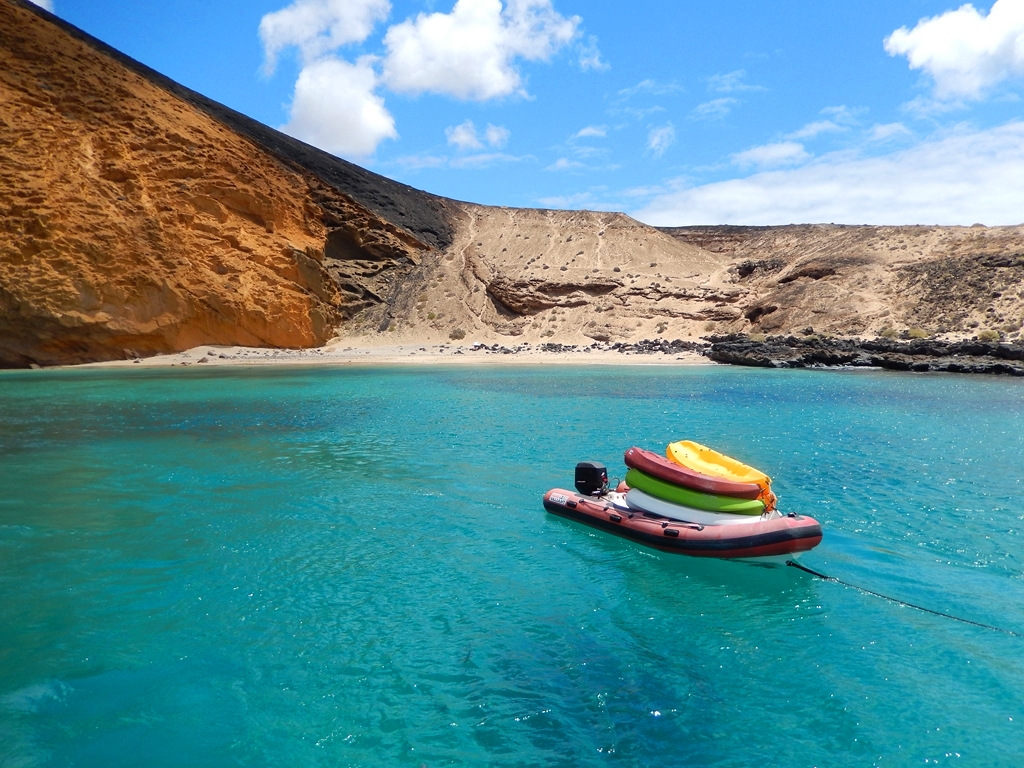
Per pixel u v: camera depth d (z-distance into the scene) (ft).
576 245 223.51
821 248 216.13
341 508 39.50
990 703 19.79
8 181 140.56
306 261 183.83
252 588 28.04
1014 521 35.99
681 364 146.72
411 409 79.30
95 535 34.50
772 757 17.39
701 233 262.06
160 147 167.84
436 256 221.05
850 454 53.11
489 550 32.73
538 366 144.36
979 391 98.17
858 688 20.62
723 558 29.99
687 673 21.56
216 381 112.88
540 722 18.92
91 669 21.48
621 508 34.96
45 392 96.84
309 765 17.03
